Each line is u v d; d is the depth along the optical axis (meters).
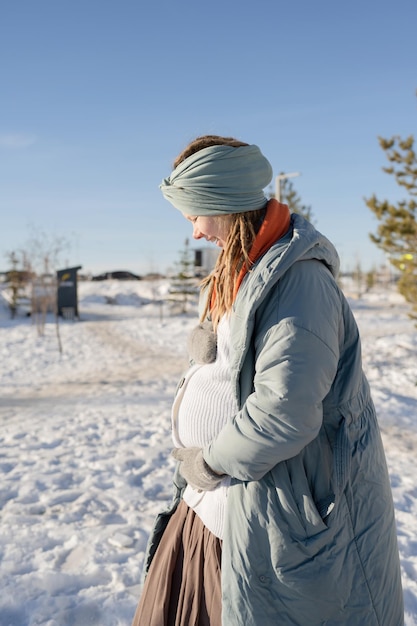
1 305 31.64
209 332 1.42
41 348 18.77
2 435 6.80
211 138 1.33
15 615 2.54
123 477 4.84
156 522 1.56
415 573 2.90
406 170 8.08
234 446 1.15
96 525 3.70
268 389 1.13
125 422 7.41
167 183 1.34
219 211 1.27
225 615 1.21
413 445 5.78
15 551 3.24
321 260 1.26
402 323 23.98
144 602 1.45
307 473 1.20
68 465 5.30
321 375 1.13
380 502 1.25
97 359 16.06
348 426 1.22
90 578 2.90
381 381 10.39
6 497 4.32
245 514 1.20
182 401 1.47
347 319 1.28
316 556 1.17
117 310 35.16
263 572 1.19
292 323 1.14
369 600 1.22
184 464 1.32
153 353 17.19
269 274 1.17
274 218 1.27
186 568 1.40
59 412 8.45
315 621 1.19
